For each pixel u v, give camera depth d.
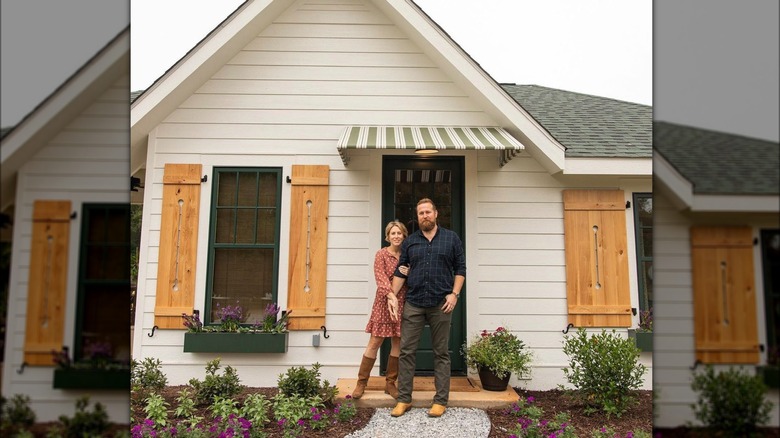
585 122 7.32
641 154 6.09
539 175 6.44
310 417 4.78
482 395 5.41
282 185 6.33
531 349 6.19
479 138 5.79
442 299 4.98
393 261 5.37
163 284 6.09
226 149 6.34
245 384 6.03
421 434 4.53
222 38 5.95
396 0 6.00
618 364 5.13
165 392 5.72
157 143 6.31
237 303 6.20
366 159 6.40
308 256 6.21
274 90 6.44
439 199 6.48
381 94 6.47
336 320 6.15
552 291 6.28
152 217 6.19
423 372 6.18
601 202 6.36
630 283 6.29
